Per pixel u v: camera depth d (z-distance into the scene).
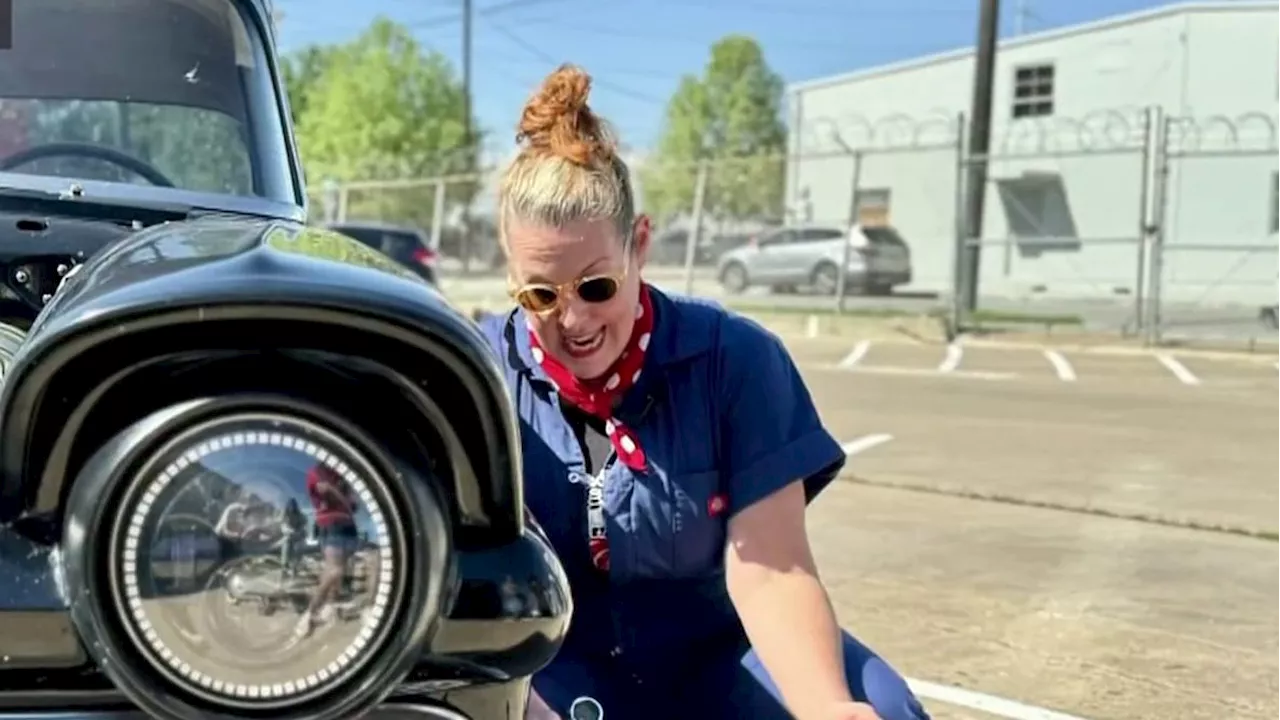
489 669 1.52
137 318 1.38
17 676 1.43
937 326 16.73
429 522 1.45
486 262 24.80
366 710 1.44
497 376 1.49
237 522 1.40
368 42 40.84
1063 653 4.62
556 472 2.38
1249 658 4.58
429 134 40.16
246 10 3.17
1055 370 13.44
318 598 1.41
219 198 2.80
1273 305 18.48
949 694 4.23
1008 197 28.31
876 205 30.31
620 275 2.26
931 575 5.59
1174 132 25.84
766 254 24.27
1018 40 29.78
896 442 8.91
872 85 31.34
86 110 3.00
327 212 25.86
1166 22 27.89
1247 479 7.61
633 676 2.53
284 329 1.44
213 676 1.40
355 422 1.42
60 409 1.42
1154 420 9.94
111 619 1.38
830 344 16.33
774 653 2.27
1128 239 16.20
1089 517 6.67
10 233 2.49
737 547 2.37
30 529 1.43
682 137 54.75
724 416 2.39
